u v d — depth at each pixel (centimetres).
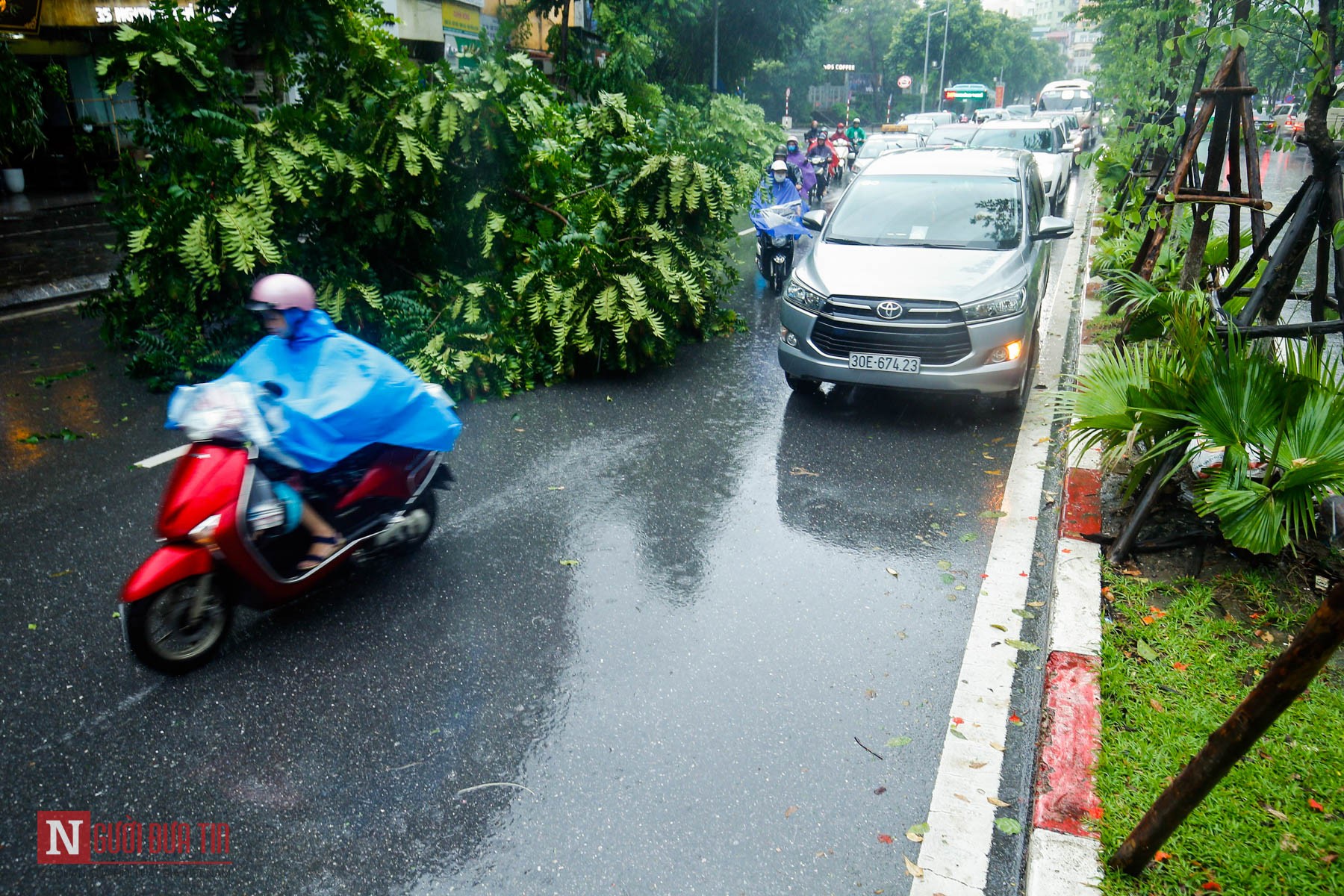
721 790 331
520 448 650
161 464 614
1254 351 453
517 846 307
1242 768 326
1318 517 489
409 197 782
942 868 299
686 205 823
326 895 289
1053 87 4038
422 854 304
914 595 461
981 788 333
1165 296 570
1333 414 425
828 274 702
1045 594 463
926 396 757
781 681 393
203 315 764
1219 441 440
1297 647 229
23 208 1669
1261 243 617
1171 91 945
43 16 1579
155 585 365
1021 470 608
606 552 502
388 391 426
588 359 830
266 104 785
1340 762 330
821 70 6025
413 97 739
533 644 418
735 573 482
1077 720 352
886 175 835
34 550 498
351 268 770
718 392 777
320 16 749
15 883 290
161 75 734
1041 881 282
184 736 357
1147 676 383
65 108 1906
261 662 403
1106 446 496
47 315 1004
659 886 291
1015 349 654
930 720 369
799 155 1544
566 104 916
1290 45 564
